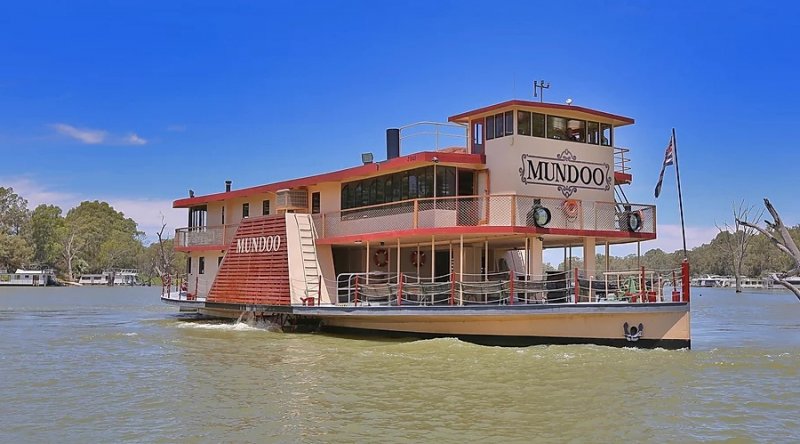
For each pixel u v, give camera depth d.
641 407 15.50
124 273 164.88
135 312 50.25
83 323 38.16
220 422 14.12
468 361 21.17
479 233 25.20
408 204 28.30
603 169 28.48
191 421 14.21
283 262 31.33
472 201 26.78
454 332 25.67
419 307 25.09
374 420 14.24
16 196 152.00
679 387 17.72
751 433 13.47
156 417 14.56
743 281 141.75
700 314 53.69
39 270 143.38
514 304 23.92
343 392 16.94
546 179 26.97
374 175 30.30
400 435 13.15
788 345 28.22
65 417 14.62
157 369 20.56
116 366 21.20
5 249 134.62
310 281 31.19
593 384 17.94
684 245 24.77
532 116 26.95
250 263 33.56
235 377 19.08
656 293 25.05
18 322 39.34
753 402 16.09
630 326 23.69
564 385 17.80
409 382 18.16
